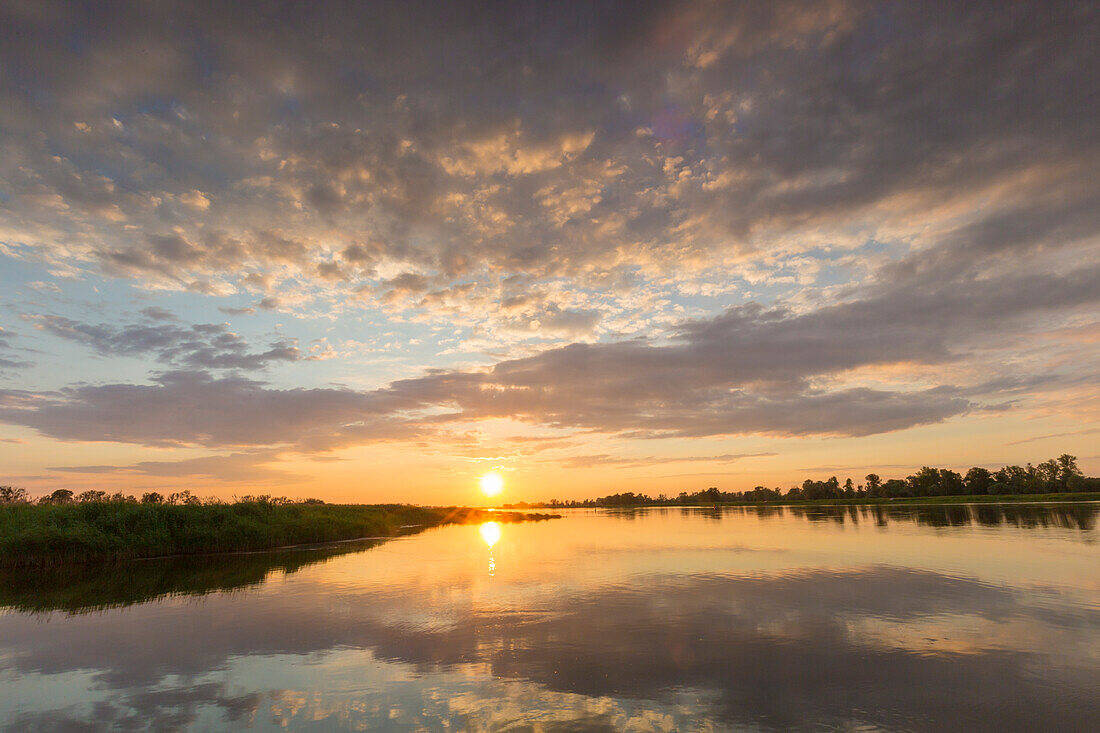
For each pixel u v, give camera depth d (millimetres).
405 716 9500
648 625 15367
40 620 16953
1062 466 148125
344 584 22938
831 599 18234
